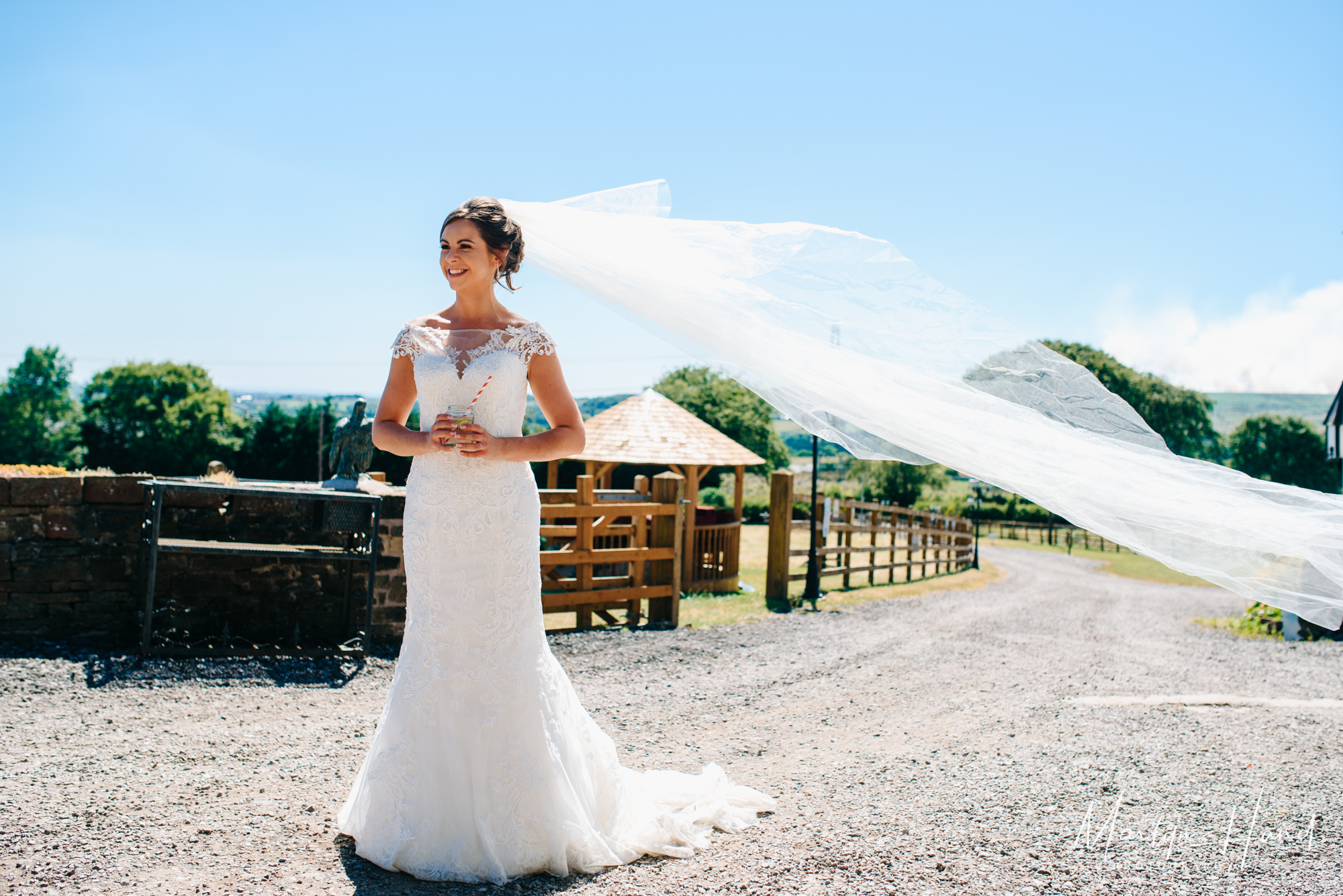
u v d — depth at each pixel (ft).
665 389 200.34
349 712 15.71
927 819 11.23
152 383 197.98
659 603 28.04
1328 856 10.39
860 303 10.22
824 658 23.57
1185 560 10.37
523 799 9.15
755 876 9.21
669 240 10.09
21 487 18.35
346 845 9.68
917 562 50.67
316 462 164.55
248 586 19.97
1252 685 21.79
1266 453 142.82
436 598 9.35
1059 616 35.22
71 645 18.56
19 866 8.74
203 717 14.88
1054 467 10.16
